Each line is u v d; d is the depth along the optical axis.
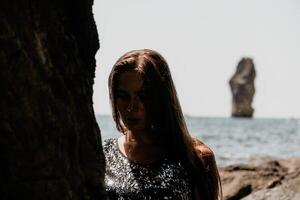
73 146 2.09
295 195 7.78
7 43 1.82
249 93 130.50
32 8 1.95
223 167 9.36
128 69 2.96
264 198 7.91
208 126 80.94
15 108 1.85
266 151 32.34
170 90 3.06
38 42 1.95
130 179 2.99
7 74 1.82
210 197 3.23
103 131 45.34
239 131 63.59
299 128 82.88
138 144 3.12
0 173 1.86
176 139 3.12
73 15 2.24
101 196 2.26
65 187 2.00
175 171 3.05
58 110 2.01
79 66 2.21
